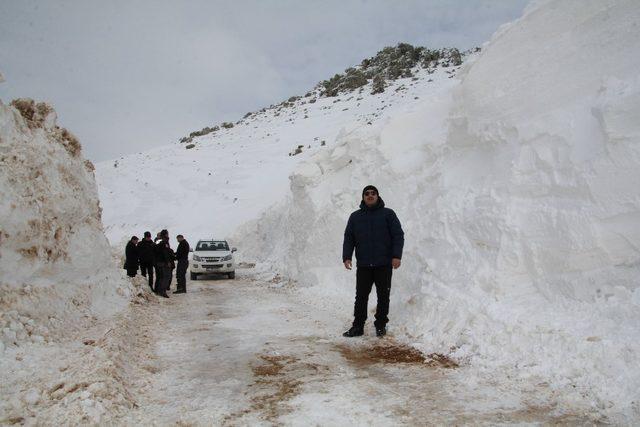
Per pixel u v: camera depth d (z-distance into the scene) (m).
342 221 10.34
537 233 5.05
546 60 6.49
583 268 4.46
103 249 7.85
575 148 5.12
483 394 3.49
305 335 5.93
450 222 6.51
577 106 5.48
